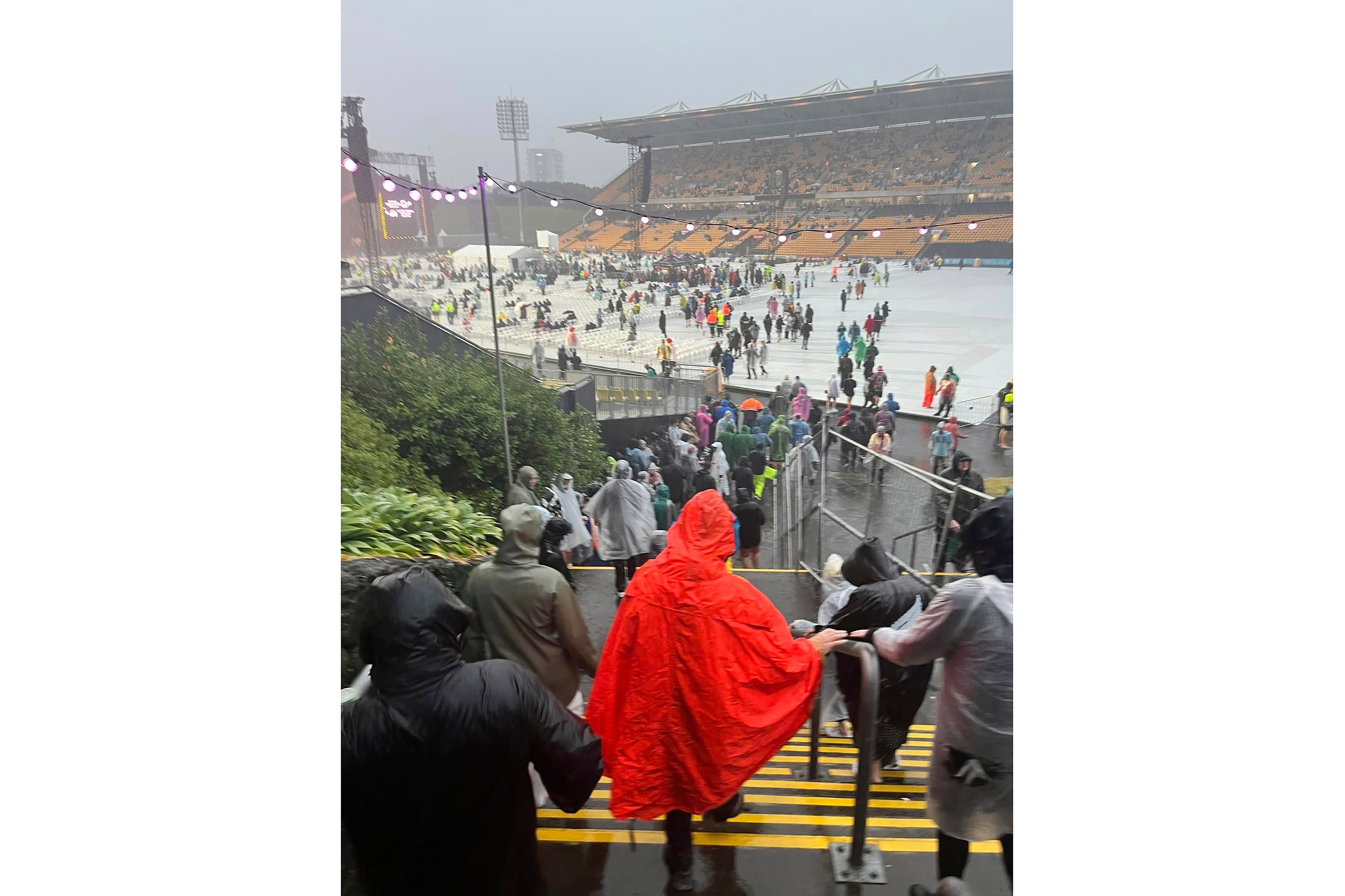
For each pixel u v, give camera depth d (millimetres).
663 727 3010
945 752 3291
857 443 4445
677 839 3189
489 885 2627
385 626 2408
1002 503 3094
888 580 3393
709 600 2932
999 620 3086
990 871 3422
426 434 4578
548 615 3207
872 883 3303
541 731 2516
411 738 2428
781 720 3066
